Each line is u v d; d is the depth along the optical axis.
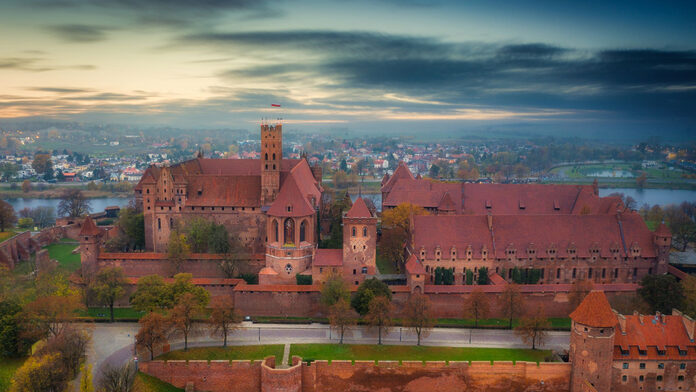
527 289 157.12
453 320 156.38
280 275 169.75
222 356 132.62
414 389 129.50
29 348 129.62
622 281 177.62
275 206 170.75
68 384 114.31
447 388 129.25
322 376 128.62
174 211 196.75
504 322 155.12
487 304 149.00
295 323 153.00
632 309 149.75
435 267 172.25
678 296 149.50
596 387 123.88
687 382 124.62
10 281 158.88
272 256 170.88
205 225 187.00
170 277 173.25
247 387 127.88
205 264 175.25
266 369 124.06
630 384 124.62
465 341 142.50
